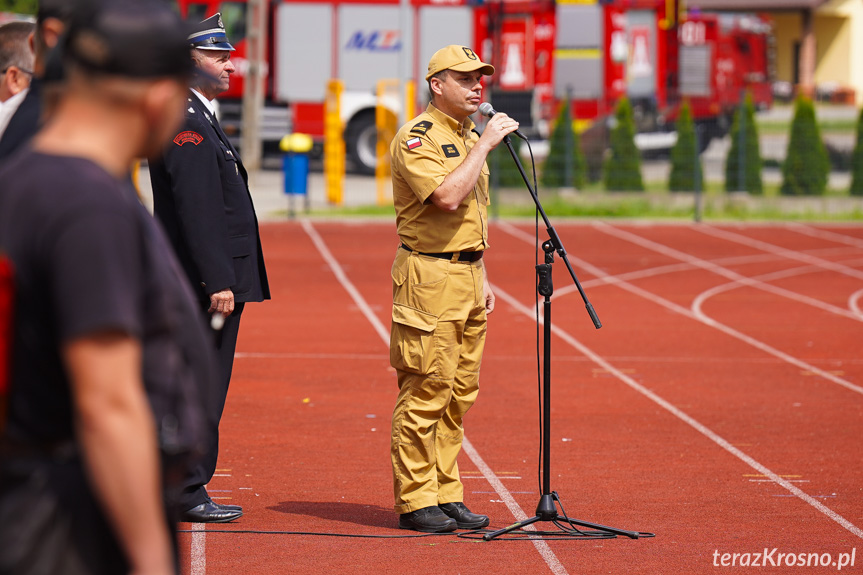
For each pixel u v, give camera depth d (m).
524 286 32.44
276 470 14.06
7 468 4.61
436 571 10.32
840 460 15.00
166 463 4.82
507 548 11.07
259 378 20.03
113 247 4.44
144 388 4.73
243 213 11.73
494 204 49.44
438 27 58.09
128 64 4.55
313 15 57.75
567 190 51.19
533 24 59.88
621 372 21.17
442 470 11.88
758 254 39.75
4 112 9.63
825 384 20.30
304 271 34.03
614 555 10.91
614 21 59.69
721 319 27.62
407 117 48.28
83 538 4.61
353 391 19.03
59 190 4.44
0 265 4.36
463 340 11.73
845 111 78.25
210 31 11.26
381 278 33.09
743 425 17.03
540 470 14.29
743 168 51.69
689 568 10.55
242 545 10.99
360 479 13.73
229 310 11.38
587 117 59.31
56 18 6.68
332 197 48.94
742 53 76.31
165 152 11.10
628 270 35.84
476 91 11.41
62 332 4.39
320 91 58.16
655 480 13.88
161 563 4.52
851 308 29.59
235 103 57.50
